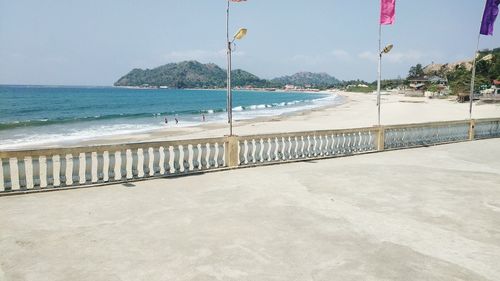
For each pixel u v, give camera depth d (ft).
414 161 42.19
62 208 24.18
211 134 99.66
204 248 18.22
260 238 19.56
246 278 15.40
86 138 95.86
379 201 26.48
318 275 15.75
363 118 148.66
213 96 578.66
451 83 315.17
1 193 26.89
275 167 38.19
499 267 16.72
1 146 81.71
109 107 277.85
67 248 18.10
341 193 28.45
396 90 531.09
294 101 400.47
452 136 59.57
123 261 16.79
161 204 25.23
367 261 17.12
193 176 33.73
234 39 37.14
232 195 27.63
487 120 64.39
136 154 31.81
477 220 22.76
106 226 21.04
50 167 28.71
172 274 15.67
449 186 30.91
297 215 23.27
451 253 18.11
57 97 430.20
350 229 21.04
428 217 23.22
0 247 18.12
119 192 28.19
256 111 223.10
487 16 63.10
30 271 15.79
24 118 176.96
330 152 44.70
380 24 52.11
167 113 211.00
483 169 38.06
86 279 15.19
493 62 300.61
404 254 17.92
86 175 29.94
